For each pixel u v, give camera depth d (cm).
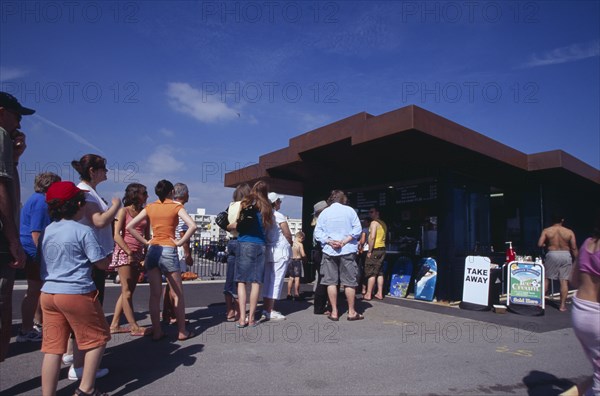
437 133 638
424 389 339
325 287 637
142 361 394
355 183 1039
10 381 338
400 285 842
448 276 767
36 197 441
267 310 591
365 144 688
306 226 1156
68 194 300
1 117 315
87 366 294
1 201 292
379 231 796
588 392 281
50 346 285
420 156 761
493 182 992
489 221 960
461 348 455
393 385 346
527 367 396
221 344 454
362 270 862
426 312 659
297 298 791
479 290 691
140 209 507
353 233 597
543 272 682
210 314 626
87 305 290
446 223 791
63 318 290
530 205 1022
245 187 586
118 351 425
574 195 1155
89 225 362
